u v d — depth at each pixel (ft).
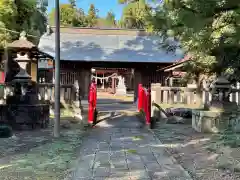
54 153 20.71
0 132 25.58
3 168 17.13
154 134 28.50
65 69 62.59
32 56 35.91
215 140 23.81
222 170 16.98
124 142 24.90
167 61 59.98
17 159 19.01
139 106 41.22
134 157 19.99
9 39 44.34
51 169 17.10
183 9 12.44
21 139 25.11
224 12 12.30
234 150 19.95
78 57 60.95
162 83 61.52
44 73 70.85
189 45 23.63
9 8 43.37
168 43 36.94
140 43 68.85
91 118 33.37
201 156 20.04
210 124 28.37
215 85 28.81
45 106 31.19
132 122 34.71
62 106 38.27
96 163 18.45
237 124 25.08
